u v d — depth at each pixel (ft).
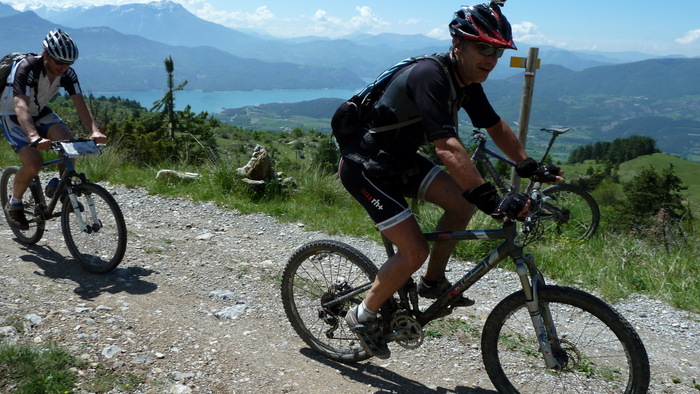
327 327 12.19
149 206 25.63
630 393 8.48
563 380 10.31
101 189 15.26
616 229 24.85
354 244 21.25
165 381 9.92
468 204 9.79
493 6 8.94
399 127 9.16
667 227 23.73
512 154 10.32
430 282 10.57
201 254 18.39
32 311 12.26
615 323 8.50
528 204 8.38
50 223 20.65
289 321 13.37
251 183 28.22
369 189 9.59
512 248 9.12
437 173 9.96
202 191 28.14
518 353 11.37
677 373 11.62
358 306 10.66
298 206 27.27
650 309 15.47
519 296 9.40
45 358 9.89
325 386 10.42
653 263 19.20
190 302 14.03
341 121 9.75
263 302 14.43
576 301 8.80
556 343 9.14
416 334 10.44
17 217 16.92
